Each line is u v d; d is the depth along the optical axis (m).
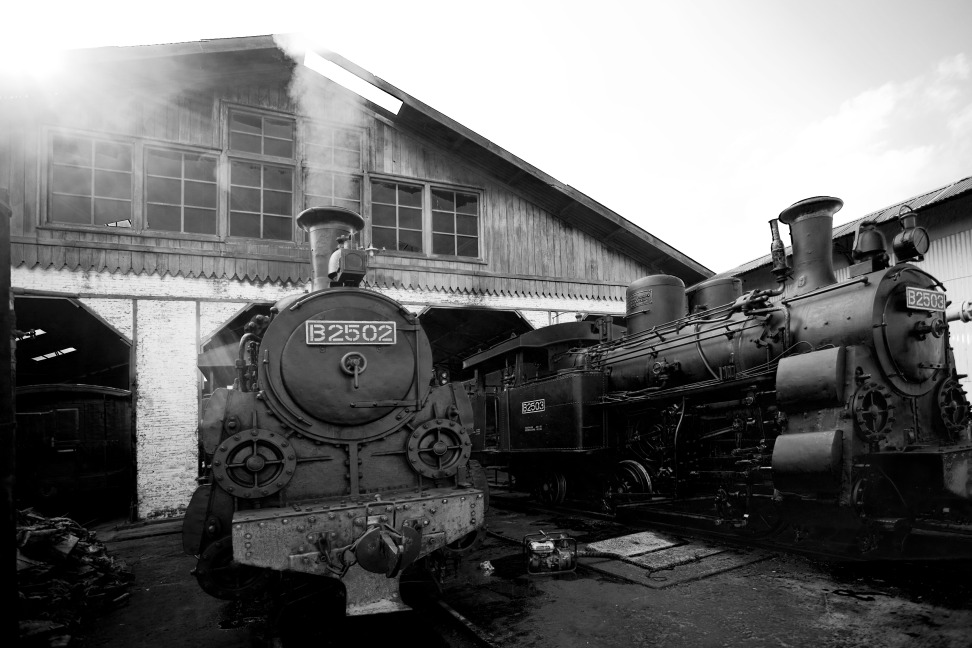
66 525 6.53
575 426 9.51
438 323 16.20
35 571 5.23
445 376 5.69
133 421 10.48
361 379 5.07
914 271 6.40
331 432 4.99
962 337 10.77
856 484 5.48
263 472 4.72
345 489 5.00
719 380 7.51
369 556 4.28
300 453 4.90
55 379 20.61
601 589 5.39
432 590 5.41
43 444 11.56
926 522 5.89
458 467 5.41
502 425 12.11
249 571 4.95
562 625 4.52
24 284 10.06
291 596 5.00
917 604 4.51
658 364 8.53
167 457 10.60
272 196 12.46
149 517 10.37
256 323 5.59
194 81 11.62
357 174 12.95
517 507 10.71
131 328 10.66
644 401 8.65
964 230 10.73
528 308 13.98
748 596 4.95
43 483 11.47
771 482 6.54
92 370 20.48
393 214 13.40
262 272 11.69
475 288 13.51
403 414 5.27
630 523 8.39
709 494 8.08
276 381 4.83
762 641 4.02
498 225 14.01
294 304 4.98
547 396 10.43
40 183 10.38
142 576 6.75
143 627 4.96
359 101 13.16
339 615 4.93
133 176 11.11
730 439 7.60
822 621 4.30
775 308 6.89
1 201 3.76
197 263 11.25
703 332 7.98
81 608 5.21
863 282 6.11
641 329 9.95
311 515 4.42
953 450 5.60
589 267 14.84
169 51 10.49
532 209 14.41
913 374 6.10
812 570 5.61
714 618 4.50
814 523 5.81
